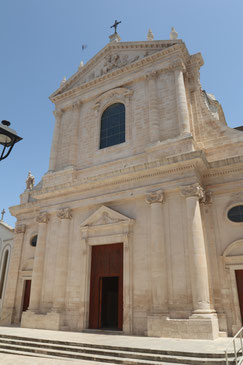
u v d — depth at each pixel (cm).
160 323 1658
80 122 2723
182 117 2128
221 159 1970
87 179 2284
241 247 1794
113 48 2728
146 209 2025
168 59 2370
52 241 2380
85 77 2861
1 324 2538
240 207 1881
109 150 2422
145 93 2406
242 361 1038
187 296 1697
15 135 738
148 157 2152
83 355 1253
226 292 1745
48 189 2470
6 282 2936
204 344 1346
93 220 2202
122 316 1927
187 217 1809
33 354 1348
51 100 2962
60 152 2717
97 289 2083
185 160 1888
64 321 2056
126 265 1944
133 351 1245
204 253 1733
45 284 2272
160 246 1839
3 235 3247
